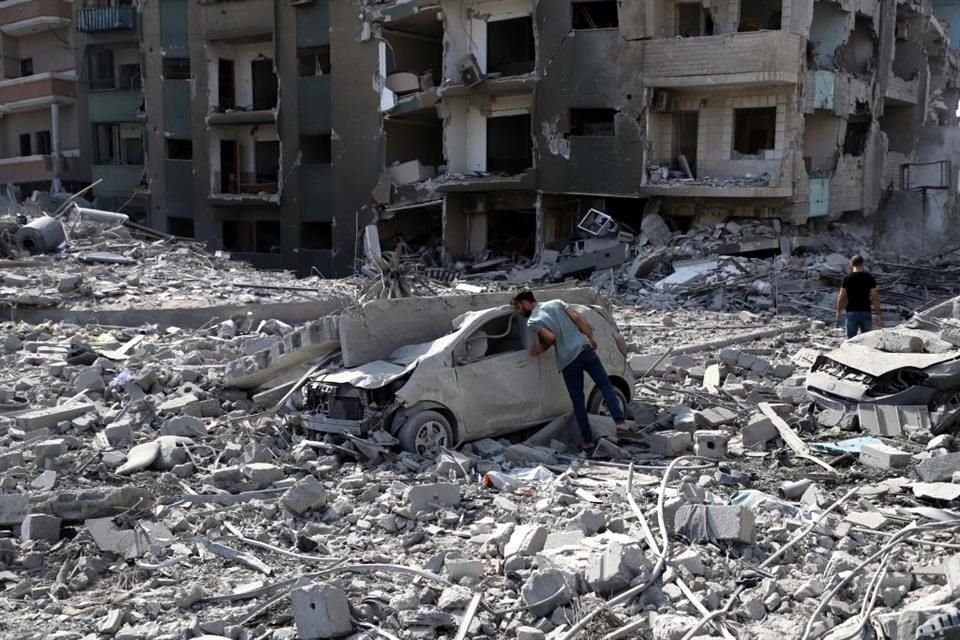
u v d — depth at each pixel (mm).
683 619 5523
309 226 41688
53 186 47812
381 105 38312
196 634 5574
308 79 40125
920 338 10961
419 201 37594
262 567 6621
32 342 15445
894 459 8961
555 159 33906
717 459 9594
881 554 6441
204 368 13062
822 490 8359
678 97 32562
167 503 8000
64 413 10703
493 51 36156
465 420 9758
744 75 30125
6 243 25672
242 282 23922
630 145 32469
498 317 10328
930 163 39250
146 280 23172
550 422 10438
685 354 16656
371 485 8305
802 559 6598
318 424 9766
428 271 35281
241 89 43312
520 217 38188
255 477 8617
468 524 7578
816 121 34406
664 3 32250
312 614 5547
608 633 5512
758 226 31547
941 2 48219
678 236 32188
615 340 11250
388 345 10438
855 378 10977
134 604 6020
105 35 45375
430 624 5645
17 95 49156
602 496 8172
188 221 45000
